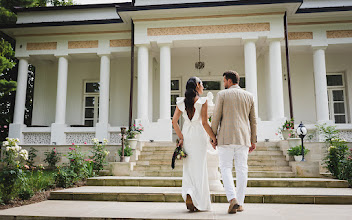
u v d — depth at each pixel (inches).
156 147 359.6
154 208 150.1
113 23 432.8
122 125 503.5
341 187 224.8
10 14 523.2
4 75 626.8
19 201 178.5
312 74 490.3
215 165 203.8
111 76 517.3
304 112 482.6
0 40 527.2
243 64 510.6
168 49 406.6
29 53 461.1
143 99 404.2
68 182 233.5
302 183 229.0
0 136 590.9
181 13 400.5
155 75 507.2
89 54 462.6
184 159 135.9
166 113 399.5
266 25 393.7
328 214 134.0
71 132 445.1
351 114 471.2
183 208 149.6
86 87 531.5
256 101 384.5
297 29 419.8
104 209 147.5
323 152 335.0
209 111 204.7
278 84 386.6
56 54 457.4
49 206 159.9
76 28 450.6
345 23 414.6
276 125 377.1
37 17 504.4
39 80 511.8
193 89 137.1
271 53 394.6
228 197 126.1
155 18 406.9
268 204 169.5
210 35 399.2
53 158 404.8
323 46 413.4
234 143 129.2
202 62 511.8
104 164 308.7
